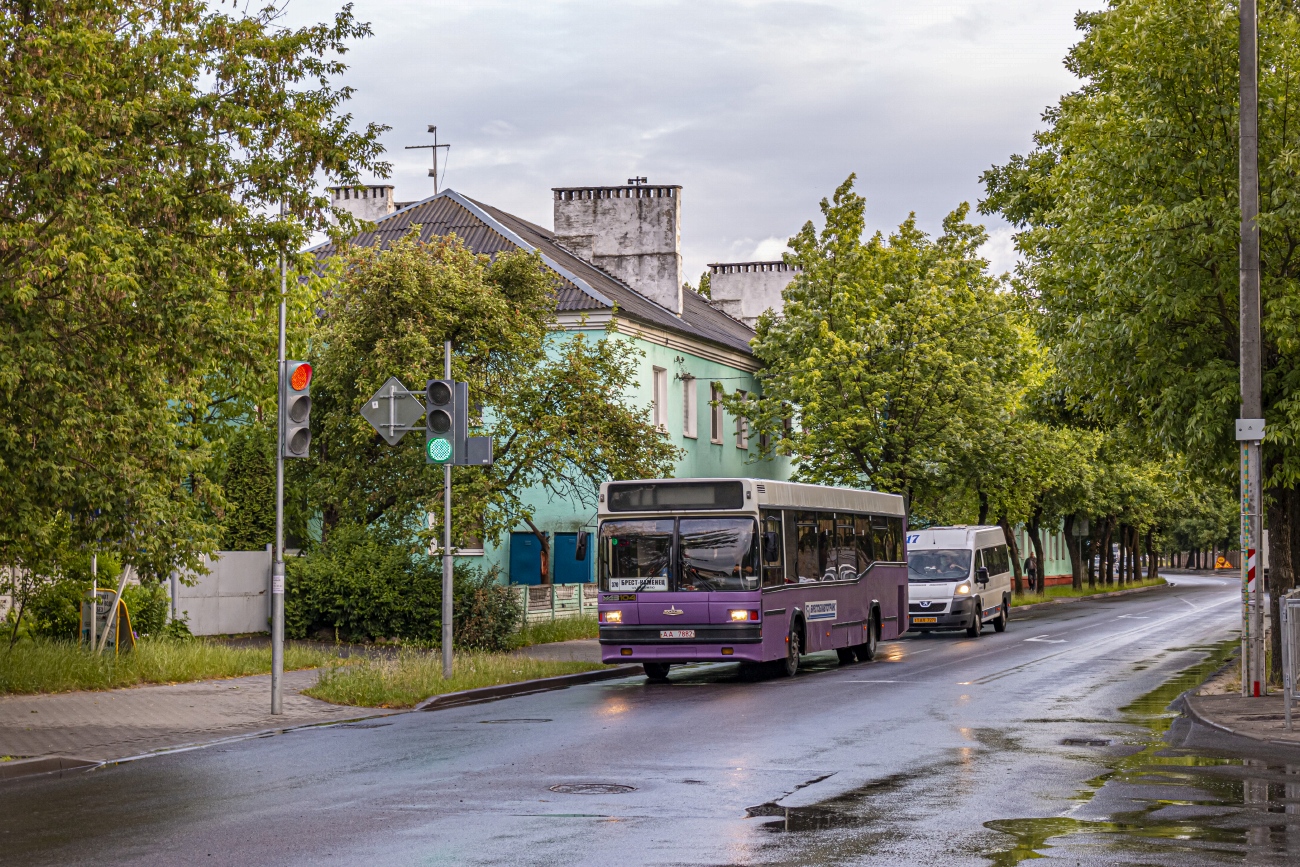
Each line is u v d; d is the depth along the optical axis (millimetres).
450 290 28781
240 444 31953
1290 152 17750
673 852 8289
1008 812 9648
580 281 41625
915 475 41875
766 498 22297
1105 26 20875
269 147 16297
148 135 15625
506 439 31141
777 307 66125
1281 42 18828
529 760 12414
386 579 27406
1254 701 16750
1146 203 18906
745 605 21516
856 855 8188
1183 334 19234
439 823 9266
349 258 29141
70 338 14836
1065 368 21188
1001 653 27406
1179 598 62156
